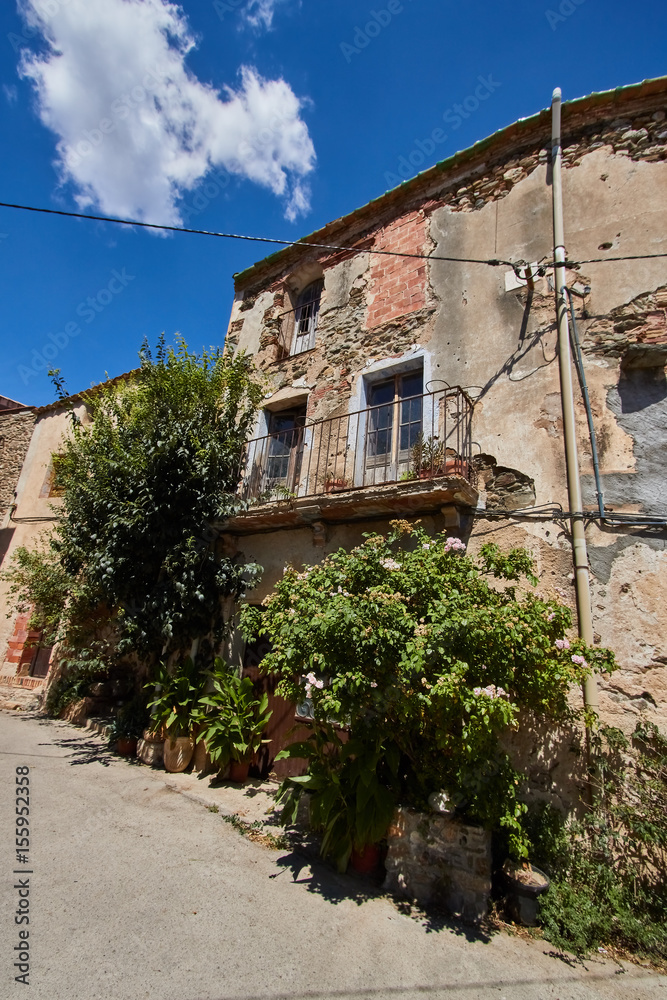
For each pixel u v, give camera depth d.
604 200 5.72
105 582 6.66
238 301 10.03
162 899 3.16
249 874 3.63
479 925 3.22
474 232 6.63
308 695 3.64
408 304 7.00
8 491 12.84
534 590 4.71
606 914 3.30
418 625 3.68
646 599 4.30
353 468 6.62
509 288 6.01
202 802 4.91
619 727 4.04
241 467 7.57
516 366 5.66
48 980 2.32
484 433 5.60
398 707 3.54
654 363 4.79
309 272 9.05
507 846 3.72
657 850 3.55
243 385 7.80
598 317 5.31
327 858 3.99
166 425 6.96
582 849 3.70
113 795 4.92
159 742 6.20
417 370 6.71
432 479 5.00
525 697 3.96
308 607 3.84
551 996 2.62
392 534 4.57
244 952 2.73
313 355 7.96
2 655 10.93
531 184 6.31
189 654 7.06
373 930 3.08
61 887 3.15
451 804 3.54
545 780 4.16
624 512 4.59
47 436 12.74
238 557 7.22
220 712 5.84
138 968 2.50
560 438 5.11
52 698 9.23
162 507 6.77
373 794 3.79
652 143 5.68
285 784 4.43
